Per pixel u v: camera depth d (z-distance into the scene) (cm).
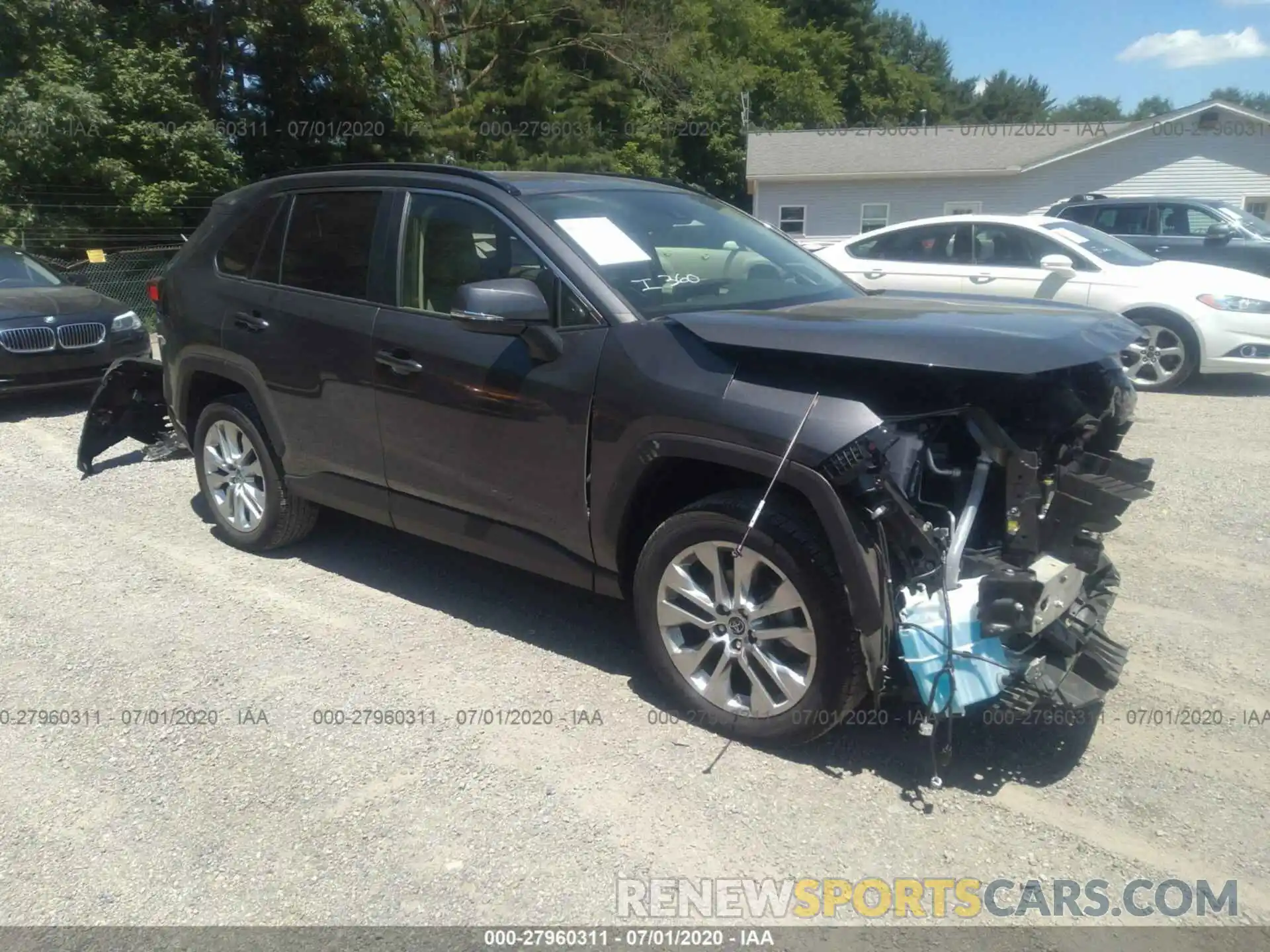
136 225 1755
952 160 2886
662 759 363
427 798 343
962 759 362
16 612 488
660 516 398
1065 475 346
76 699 409
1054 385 357
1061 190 2802
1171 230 1332
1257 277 991
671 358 369
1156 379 998
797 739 358
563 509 402
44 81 1653
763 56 4969
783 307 422
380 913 293
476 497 431
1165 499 632
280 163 2288
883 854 314
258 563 545
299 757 368
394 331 447
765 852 315
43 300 934
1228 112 2634
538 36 3231
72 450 789
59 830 332
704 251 450
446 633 462
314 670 430
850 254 1138
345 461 481
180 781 355
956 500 355
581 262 404
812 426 333
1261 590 498
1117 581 411
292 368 491
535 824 329
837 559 329
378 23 2266
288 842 323
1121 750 367
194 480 697
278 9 2095
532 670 428
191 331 545
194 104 1888
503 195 430
